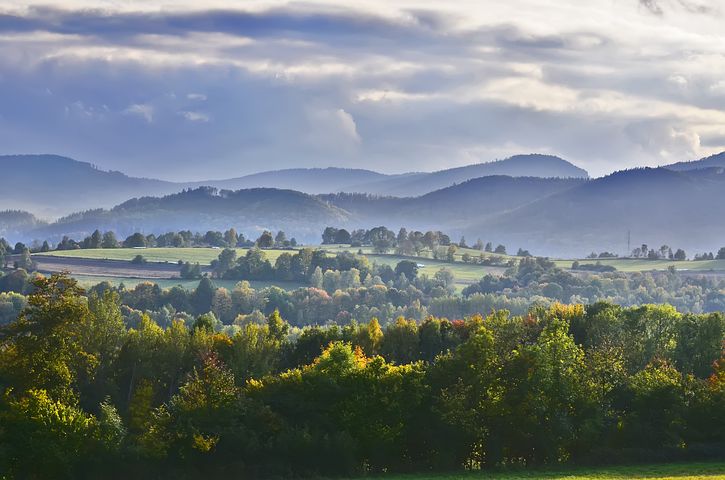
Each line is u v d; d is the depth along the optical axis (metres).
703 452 120.38
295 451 113.75
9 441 104.69
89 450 106.50
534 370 125.31
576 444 122.94
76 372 143.25
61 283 122.25
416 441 122.75
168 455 110.19
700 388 130.88
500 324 167.50
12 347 119.06
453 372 127.06
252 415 117.06
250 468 109.88
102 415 113.56
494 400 123.75
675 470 111.88
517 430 123.56
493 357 127.12
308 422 120.12
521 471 116.56
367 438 119.12
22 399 109.00
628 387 133.75
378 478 111.06
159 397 163.88
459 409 121.94
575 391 126.50
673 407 127.31
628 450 120.56
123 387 166.12
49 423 105.94
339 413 122.12
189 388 117.88
